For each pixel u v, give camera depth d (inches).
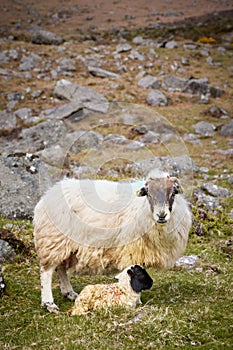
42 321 244.1
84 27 2253.9
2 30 2031.3
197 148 869.2
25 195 466.9
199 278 312.5
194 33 1919.3
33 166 502.3
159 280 312.8
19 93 1223.5
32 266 338.3
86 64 1483.8
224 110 1144.2
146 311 235.6
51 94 1238.9
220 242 416.2
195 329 217.9
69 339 216.8
